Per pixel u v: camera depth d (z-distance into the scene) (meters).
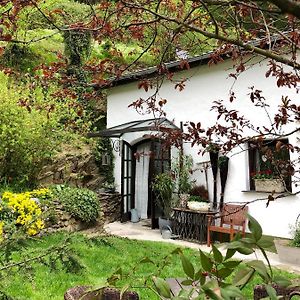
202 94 8.01
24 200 3.57
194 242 6.89
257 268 0.86
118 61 2.79
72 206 7.06
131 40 2.80
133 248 5.91
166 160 8.34
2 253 1.73
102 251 5.48
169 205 7.85
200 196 7.59
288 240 6.48
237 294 0.77
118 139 9.60
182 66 3.12
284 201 6.62
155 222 8.22
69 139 9.52
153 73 3.54
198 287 0.83
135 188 9.46
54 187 7.99
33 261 1.76
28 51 11.22
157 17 2.11
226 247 0.86
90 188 9.54
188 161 7.88
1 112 7.59
